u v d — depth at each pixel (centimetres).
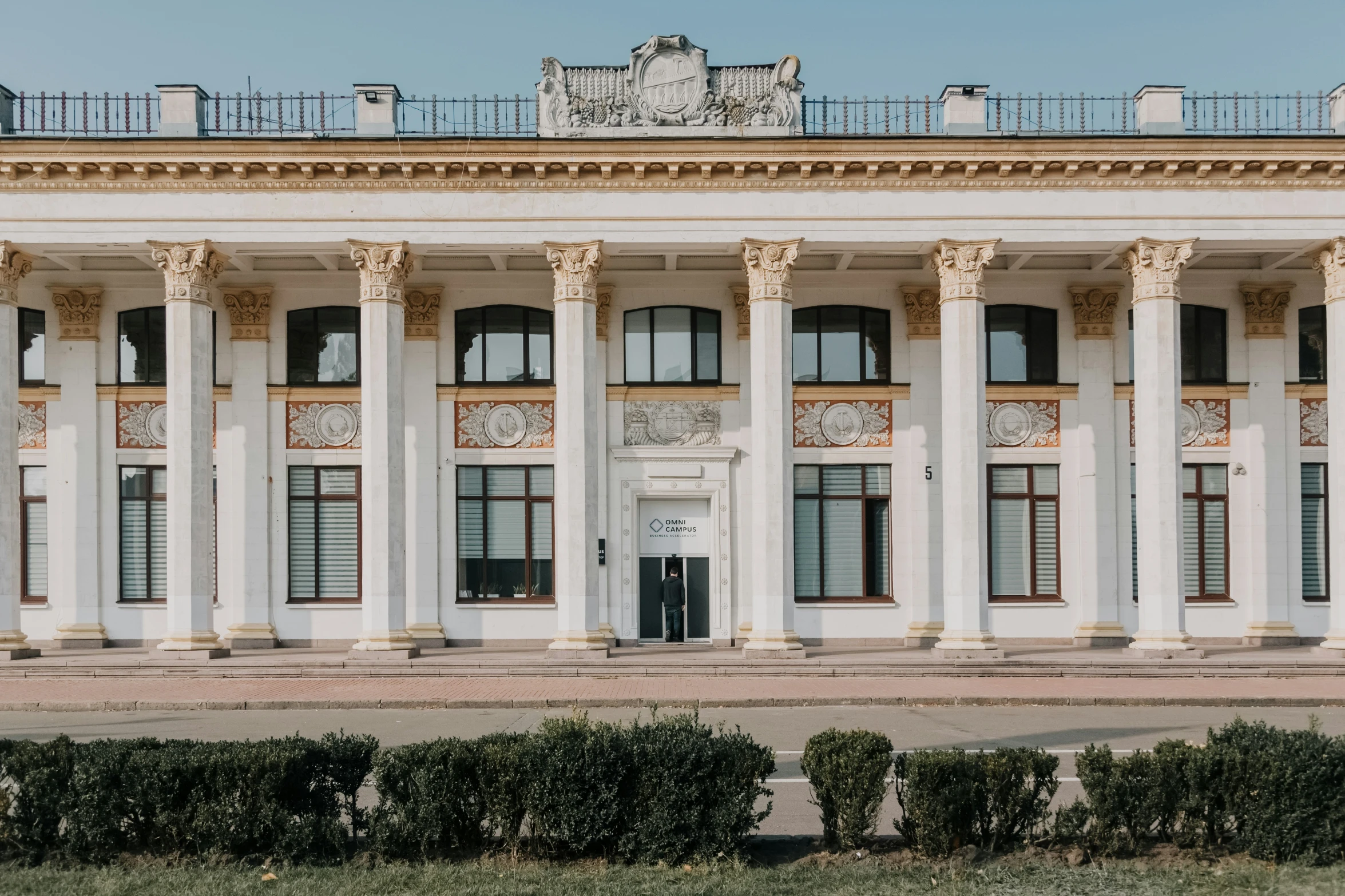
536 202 2267
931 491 2550
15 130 2259
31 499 2547
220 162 2214
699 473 2559
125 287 2567
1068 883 775
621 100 2284
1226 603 2542
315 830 839
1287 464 2564
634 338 2598
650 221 2267
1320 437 2580
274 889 766
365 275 2250
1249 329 2583
